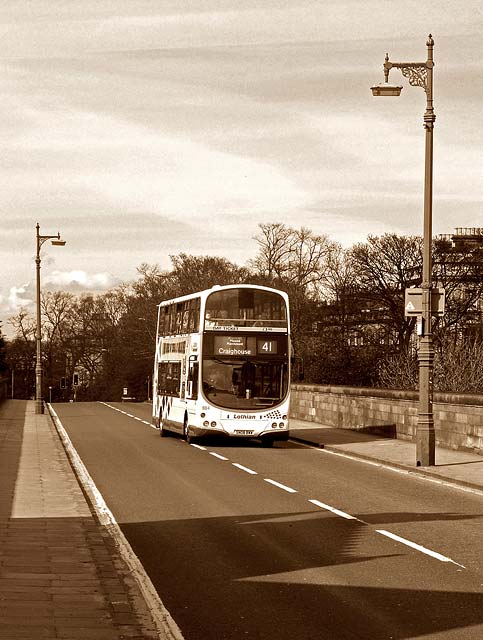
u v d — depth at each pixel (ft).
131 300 365.61
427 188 87.56
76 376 324.80
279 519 56.90
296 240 286.87
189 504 63.31
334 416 146.51
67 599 34.32
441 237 259.39
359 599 36.35
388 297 249.75
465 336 209.67
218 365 111.65
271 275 285.23
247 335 112.27
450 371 171.73
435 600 36.19
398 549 47.06
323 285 281.13
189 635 31.14
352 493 69.41
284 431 111.75
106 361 425.28
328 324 263.49
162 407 132.67
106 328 428.15
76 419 177.88
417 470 83.46
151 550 46.83
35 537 48.16
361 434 129.49
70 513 56.90
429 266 87.10
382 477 80.18
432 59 87.25
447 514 59.11
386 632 31.45
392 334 249.14
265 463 91.97
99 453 102.68
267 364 112.16
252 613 34.14
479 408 95.25
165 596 36.94
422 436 85.66
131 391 403.34
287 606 35.22
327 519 56.90
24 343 445.37
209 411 111.14
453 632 31.37
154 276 347.36
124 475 80.74
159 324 140.67
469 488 72.84
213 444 116.16
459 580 39.83
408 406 115.24
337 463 92.32
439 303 86.94
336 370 245.86
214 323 111.96
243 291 112.68
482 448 94.68
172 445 114.42
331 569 42.19
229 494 68.54
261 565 43.11
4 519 54.34
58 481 74.18
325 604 35.55
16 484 72.08
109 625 30.73
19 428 145.59
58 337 439.22
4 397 279.08
